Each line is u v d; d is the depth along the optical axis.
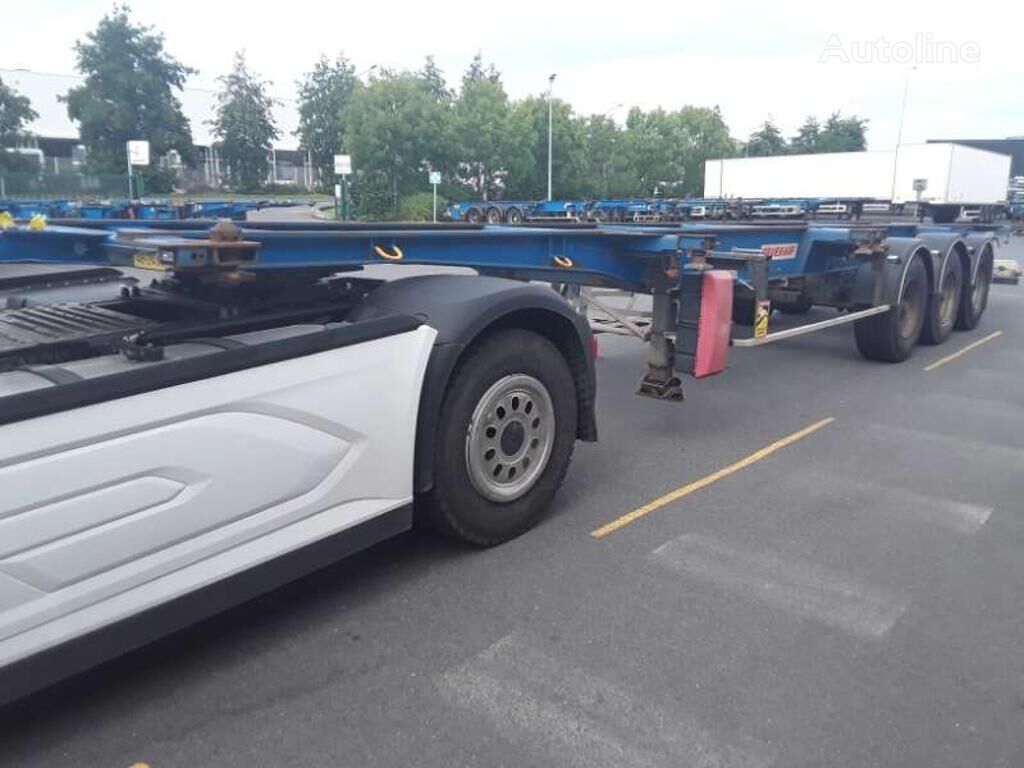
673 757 2.78
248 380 3.14
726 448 6.06
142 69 70.06
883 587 3.97
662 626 3.60
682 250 5.86
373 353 3.61
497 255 5.18
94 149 68.81
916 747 2.84
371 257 4.30
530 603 3.79
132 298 4.13
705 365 5.88
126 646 2.89
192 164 75.50
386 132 51.38
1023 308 13.89
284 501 3.34
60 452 2.63
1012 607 3.80
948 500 5.09
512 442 4.35
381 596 3.86
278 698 3.10
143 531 2.88
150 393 2.86
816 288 9.02
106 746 2.83
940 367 8.98
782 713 3.01
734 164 32.56
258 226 4.71
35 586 2.63
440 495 4.05
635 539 4.48
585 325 4.70
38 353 3.10
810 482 5.38
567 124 57.34
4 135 63.31
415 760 2.77
